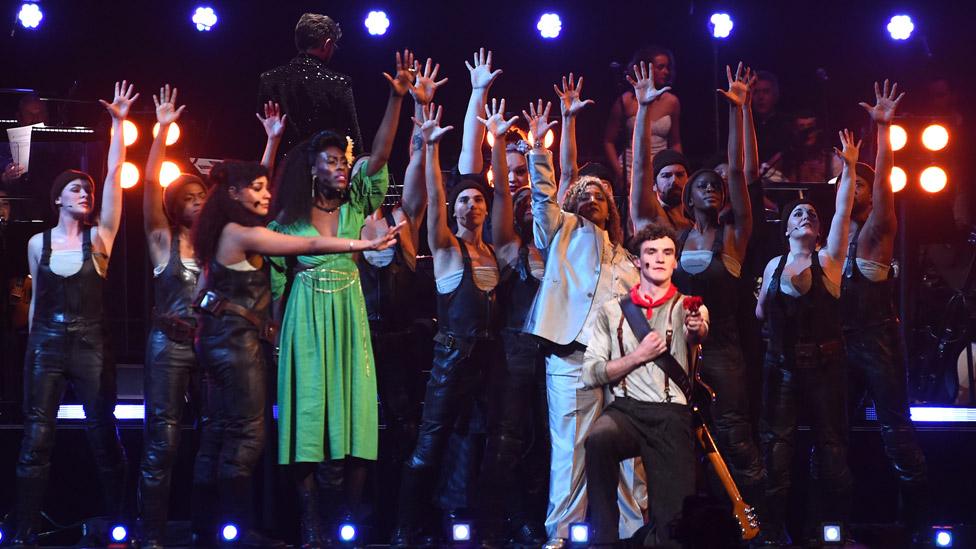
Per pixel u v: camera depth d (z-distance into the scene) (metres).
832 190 16.14
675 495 10.89
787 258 13.52
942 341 16.23
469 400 13.53
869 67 21.03
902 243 16.80
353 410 12.34
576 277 12.75
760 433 13.58
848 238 13.91
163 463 12.73
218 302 12.07
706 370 12.95
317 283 12.36
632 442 11.08
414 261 13.70
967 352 15.78
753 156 13.77
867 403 15.65
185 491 14.41
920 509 13.82
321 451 12.26
